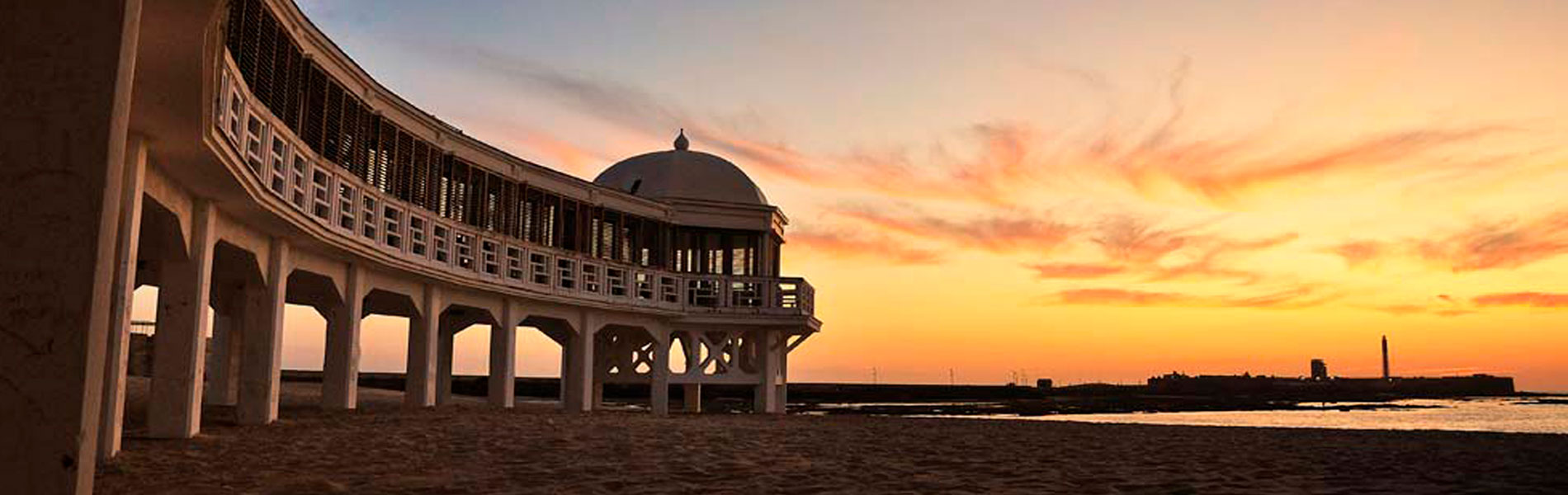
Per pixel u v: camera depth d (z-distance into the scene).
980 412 80.69
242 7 15.71
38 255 4.26
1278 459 16.53
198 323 16.48
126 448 14.57
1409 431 24.75
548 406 40.06
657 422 25.91
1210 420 66.50
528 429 20.92
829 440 20.11
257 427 19.20
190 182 15.74
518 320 32.09
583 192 33.94
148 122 12.72
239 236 18.83
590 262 34.09
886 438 21.00
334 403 24.12
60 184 4.30
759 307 38.78
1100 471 14.23
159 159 14.42
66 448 4.20
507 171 30.27
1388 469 14.80
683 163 40.22
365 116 23.05
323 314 29.86
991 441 20.34
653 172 39.91
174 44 10.15
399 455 14.69
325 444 16.20
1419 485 12.79
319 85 20.52
